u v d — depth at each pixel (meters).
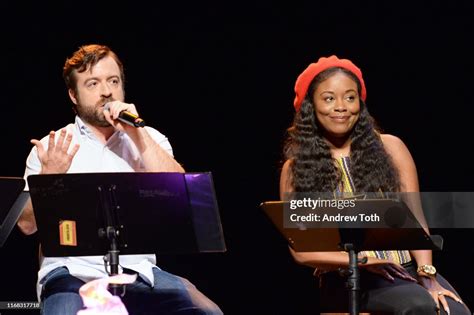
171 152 11.45
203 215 9.46
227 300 16.03
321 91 10.90
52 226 9.67
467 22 15.21
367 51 15.49
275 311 15.93
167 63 15.70
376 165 11.00
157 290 10.38
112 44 15.55
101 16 15.46
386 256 10.75
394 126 15.58
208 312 10.27
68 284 10.23
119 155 10.91
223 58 15.72
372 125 11.13
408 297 10.12
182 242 9.62
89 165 10.75
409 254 10.97
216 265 16.11
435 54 15.35
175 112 15.81
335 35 15.52
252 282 15.98
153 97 15.75
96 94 10.67
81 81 10.72
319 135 11.12
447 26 15.28
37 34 15.26
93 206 9.51
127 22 15.55
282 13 15.59
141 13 15.56
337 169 11.04
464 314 10.30
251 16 15.65
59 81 15.28
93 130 10.89
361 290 10.45
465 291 15.44
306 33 15.56
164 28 15.65
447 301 10.46
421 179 15.51
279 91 15.65
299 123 11.18
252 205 15.80
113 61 10.86
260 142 15.72
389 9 15.38
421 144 15.51
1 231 9.60
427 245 9.54
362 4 15.42
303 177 11.04
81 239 9.68
